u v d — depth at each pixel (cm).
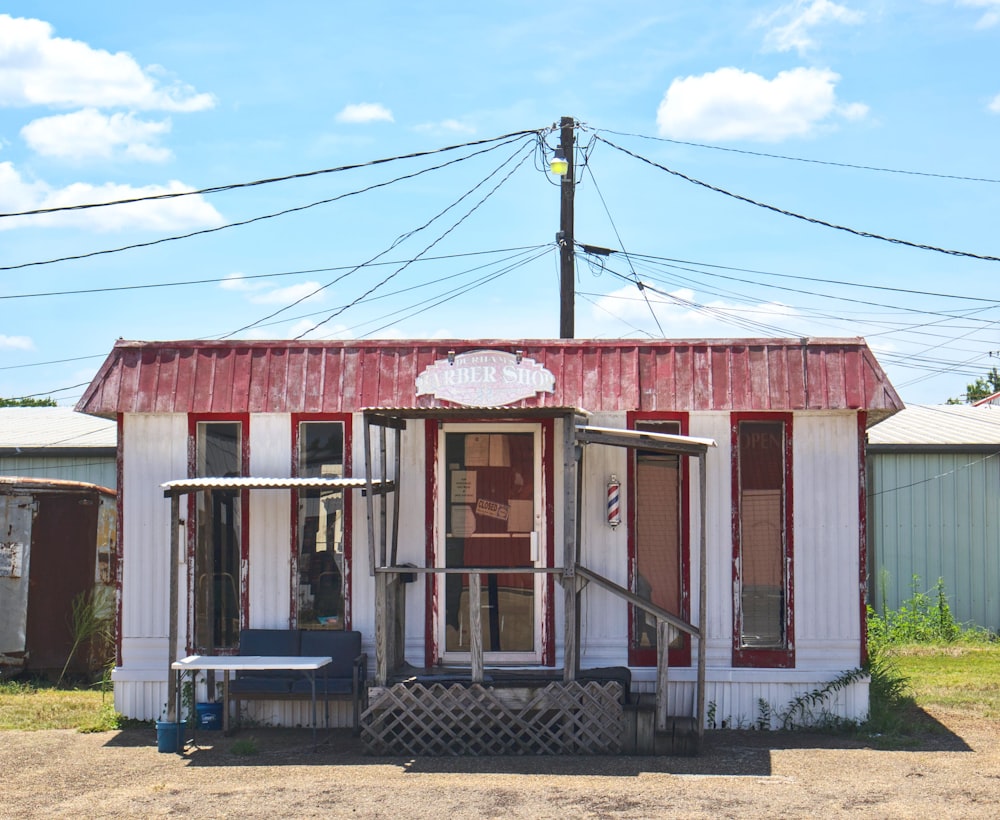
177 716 1009
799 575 1092
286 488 1105
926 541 1994
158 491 1121
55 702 1281
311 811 796
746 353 1101
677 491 1109
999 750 1002
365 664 1073
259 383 1116
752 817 776
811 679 1084
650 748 977
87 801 830
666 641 991
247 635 1091
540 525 1112
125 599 1116
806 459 1100
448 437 1125
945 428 2158
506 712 979
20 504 1466
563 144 1697
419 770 920
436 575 1110
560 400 1101
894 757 969
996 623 1978
